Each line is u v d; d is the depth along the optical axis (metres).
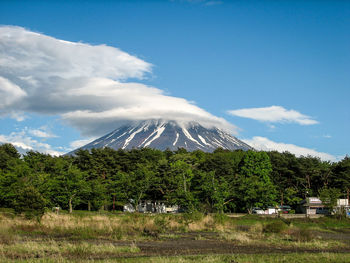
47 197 64.50
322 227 56.25
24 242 24.02
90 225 34.72
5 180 65.56
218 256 20.92
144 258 19.52
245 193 76.69
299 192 97.94
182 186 80.75
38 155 94.81
